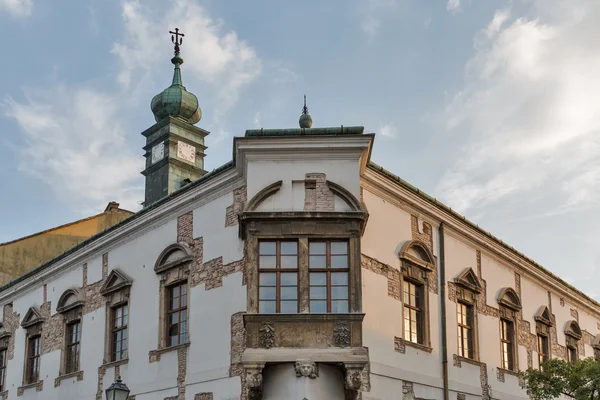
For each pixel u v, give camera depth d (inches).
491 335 1314.0
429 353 1154.7
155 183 1631.4
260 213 994.1
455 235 1274.6
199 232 1142.3
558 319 1557.6
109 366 1246.9
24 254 1711.4
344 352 948.0
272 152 1023.6
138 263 1242.0
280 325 958.4
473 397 1225.4
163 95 1691.7
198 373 1082.7
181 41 1797.5
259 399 953.5
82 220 1769.2
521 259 1439.5
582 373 1195.9
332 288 981.8
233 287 1062.4
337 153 1025.5
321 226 997.8
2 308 1616.6
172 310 1166.3
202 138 1694.1
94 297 1326.3
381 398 1042.7
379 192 1128.2
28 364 1481.3
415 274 1167.6
